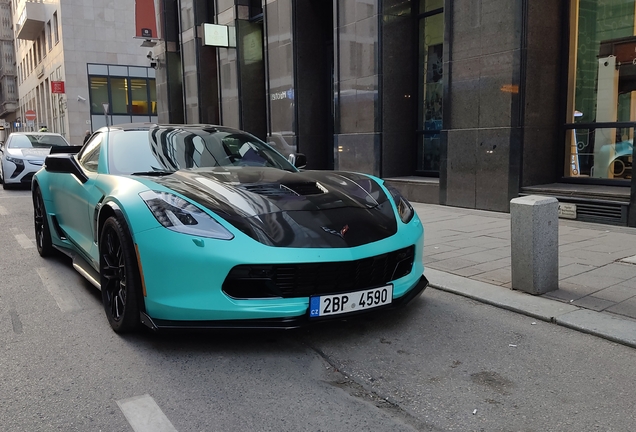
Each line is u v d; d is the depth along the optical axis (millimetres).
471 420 2373
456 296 4211
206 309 2887
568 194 7359
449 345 3225
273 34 14086
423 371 2875
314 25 13539
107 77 35312
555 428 2299
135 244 3066
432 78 10375
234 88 16391
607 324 3432
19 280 4742
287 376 2807
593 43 7797
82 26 34250
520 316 3725
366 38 10508
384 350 3152
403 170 10852
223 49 16703
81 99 34500
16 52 58750
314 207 3289
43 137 14438
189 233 2938
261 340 3289
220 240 2904
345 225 3195
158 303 2979
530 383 2727
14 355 3082
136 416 2395
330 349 3164
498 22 7938
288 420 2363
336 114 11531
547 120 8109
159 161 4117
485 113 8273
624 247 5629
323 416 2402
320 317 2975
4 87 62938
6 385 2705
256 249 2883
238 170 3955
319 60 13734
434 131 10445
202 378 2775
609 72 7656
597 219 7070
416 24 10562
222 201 3201
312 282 2984
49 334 3412
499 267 4961
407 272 3480
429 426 2324
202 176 3664
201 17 18422
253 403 2518
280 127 14227
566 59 8039
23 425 2320
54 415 2406
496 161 8188
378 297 3168
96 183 3926
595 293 4078
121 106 36031
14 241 6602
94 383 2721
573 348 3168
